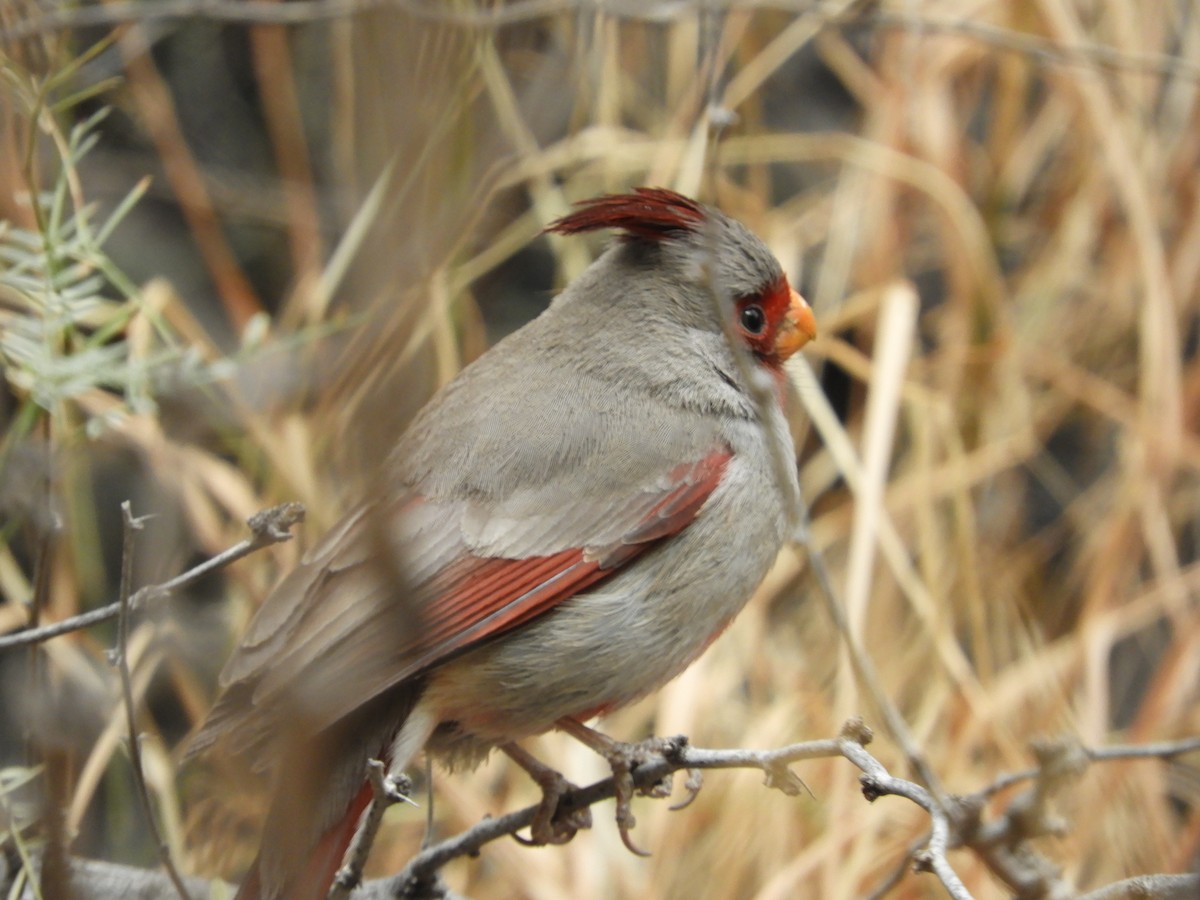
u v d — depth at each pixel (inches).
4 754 360.5
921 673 407.2
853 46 502.0
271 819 237.1
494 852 378.3
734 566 304.3
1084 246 487.5
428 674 284.7
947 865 209.9
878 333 454.6
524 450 295.7
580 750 393.7
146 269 455.2
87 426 315.9
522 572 287.6
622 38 480.4
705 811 381.7
